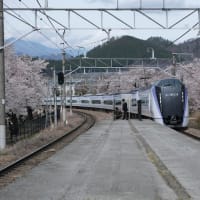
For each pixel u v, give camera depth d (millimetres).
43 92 64438
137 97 54938
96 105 92000
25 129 33156
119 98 69750
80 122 51406
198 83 70688
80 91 138625
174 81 42125
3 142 23172
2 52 23234
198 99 70562
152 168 15305
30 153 20234
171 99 41156
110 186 11898
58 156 19328
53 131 36344
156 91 42000
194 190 11305
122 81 107688
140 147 22969
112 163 16719
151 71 96938
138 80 100000
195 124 48750
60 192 11195
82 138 29359
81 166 16047
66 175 13977
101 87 124812
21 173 15250
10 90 41719
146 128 37469
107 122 49062
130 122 46625
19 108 43844
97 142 26328
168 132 33312
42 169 15383
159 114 41344
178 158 18094
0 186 12703
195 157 18422
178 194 10805
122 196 10594
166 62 88438
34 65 62781
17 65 48562
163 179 13008
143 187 11719
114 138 28969
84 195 10773
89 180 12930
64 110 46656
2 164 17891
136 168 15320
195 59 73000
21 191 11414
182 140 26938
